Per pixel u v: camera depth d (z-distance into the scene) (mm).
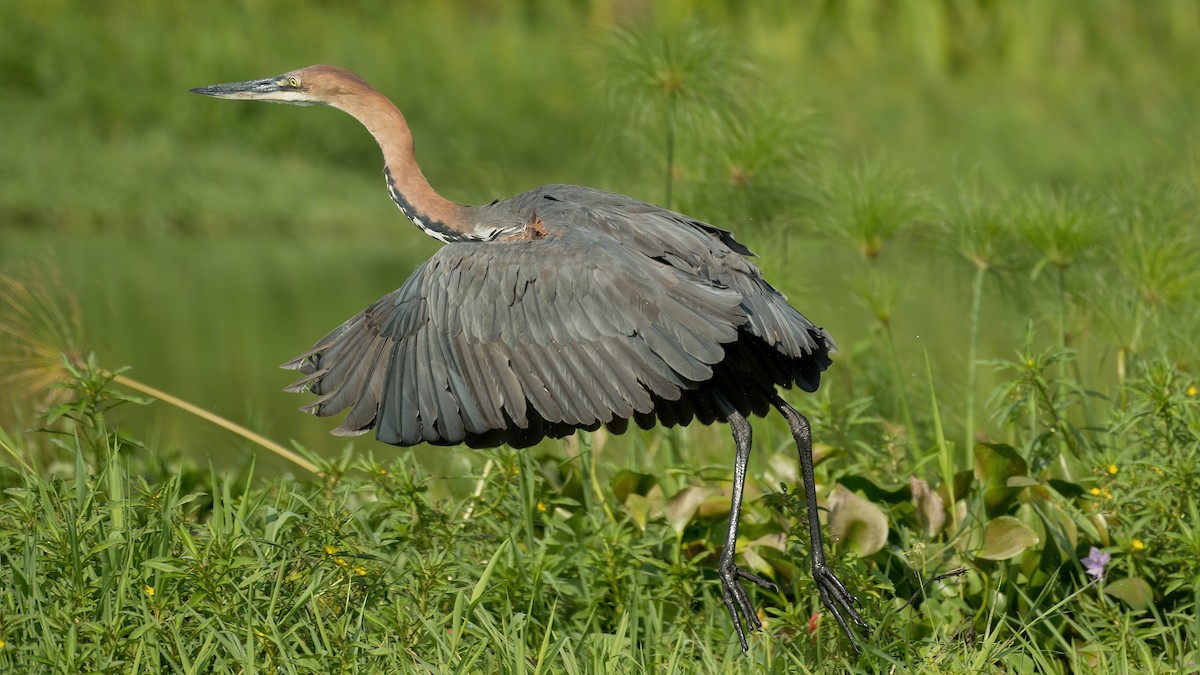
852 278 12375
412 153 9828
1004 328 15422
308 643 7375
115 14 36750
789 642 8203
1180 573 8383
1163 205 12539
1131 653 8016
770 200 12789
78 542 7355
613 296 7594
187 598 7438
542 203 8805
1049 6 39438
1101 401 12156
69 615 6930
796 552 8781
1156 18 39750
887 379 12945
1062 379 10109
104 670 6645
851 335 14766
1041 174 29016
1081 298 12594
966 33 39562
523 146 34406
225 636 7027
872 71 36438
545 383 7629
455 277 7906
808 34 38594
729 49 12633
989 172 27766
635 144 13641
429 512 8648
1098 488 9109
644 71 12211
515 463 9047
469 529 8742
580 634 8133
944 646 7742
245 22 37375
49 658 6688
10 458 10555
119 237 26766
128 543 7457
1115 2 39719
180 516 7926
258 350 17875
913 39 38969
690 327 7465
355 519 8617
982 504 9164
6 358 11359
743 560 9195
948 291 16500
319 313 20266
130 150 31547
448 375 7770
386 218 30562
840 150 15352
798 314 8117
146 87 33875
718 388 8578
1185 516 8734
